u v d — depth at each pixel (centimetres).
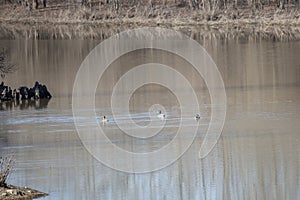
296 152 12112
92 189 10038
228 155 12075
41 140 13650
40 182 10350
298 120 15212
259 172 10875
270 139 13300
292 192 9900
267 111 16550
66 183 10325
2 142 13488
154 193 9956
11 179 10519
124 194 9894
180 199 9662
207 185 10325
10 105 18950
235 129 14375
